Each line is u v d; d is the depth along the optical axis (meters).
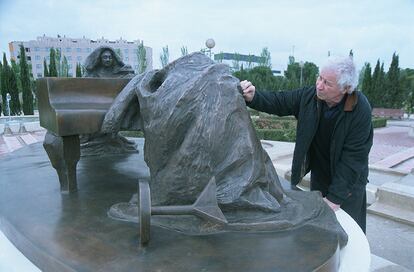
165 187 1.72
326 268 1.33
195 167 1.67
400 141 11.60
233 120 1.75
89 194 2.16
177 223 1.64
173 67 1.95
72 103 2.08
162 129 1.73
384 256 3.17
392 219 3.94
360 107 1.97
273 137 10.73
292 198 1.95
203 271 1.27
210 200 1.55
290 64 36.34
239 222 1.62
